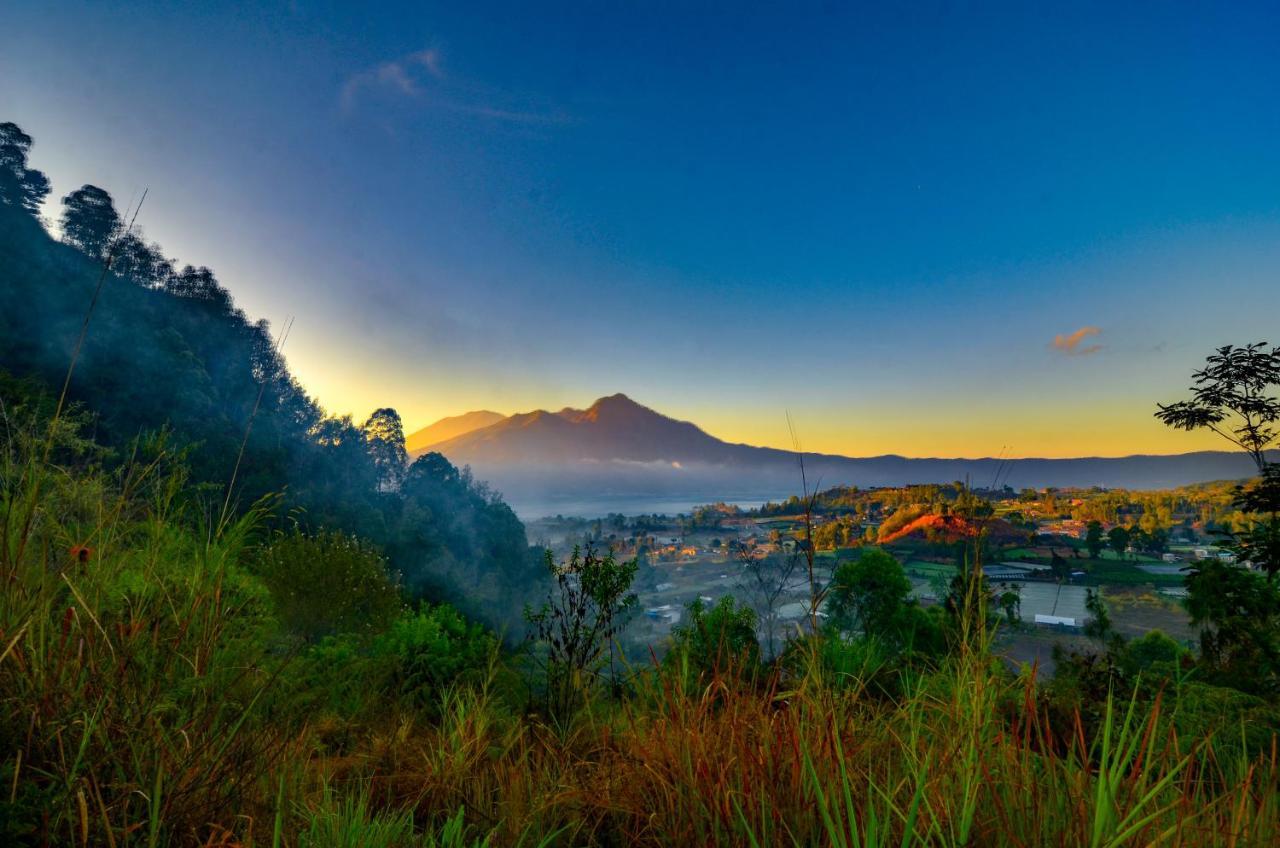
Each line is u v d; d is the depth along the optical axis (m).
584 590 3.42
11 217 43.50
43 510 1.60
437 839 1.88
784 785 1.63
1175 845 1.19
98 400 35.44
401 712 3.42
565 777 2.14
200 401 43.69
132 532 1.79
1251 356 6.57
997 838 1.30
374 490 64.44
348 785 2.04
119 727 1.39
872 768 1.65
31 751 1.32
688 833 1.59
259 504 2.21
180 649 1.69
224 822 1.48
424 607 5.31
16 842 1.15
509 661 3.89
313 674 2.70
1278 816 1.29
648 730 2.20
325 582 5.85
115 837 1.31
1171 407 7.24
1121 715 2.21
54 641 1.48
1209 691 2.48
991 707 1.55
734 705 1.88
